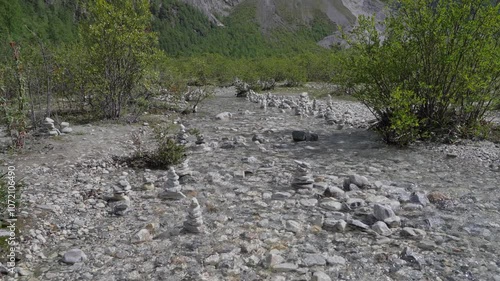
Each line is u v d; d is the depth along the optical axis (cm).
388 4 1416
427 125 1358
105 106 1703
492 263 549
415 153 1182
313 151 1223
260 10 16350
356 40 1434
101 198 809
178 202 790
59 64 1781
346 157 1150
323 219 688
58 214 714
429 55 1316
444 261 556
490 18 1200
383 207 692
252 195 824
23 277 518
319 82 4066
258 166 1050
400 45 1345
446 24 1244
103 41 1650
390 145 1282
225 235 640
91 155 1105
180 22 13188
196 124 1727
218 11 15750
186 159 1088
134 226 681
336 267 543
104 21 1641
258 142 1347
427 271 531
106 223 695
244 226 673
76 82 1731
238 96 2997
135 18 1697
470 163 1068
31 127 1380
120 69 1678
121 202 768
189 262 557
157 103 2183
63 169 976
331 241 620
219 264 548
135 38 1656
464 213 728
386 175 973
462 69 1277
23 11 7962
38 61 1698
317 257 566
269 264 546
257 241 616
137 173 991
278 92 3253
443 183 905
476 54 1250
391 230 655
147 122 1689
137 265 552
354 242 615
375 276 521
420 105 1358
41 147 1156
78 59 1769
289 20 16312
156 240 626
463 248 593
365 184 873
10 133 1193
